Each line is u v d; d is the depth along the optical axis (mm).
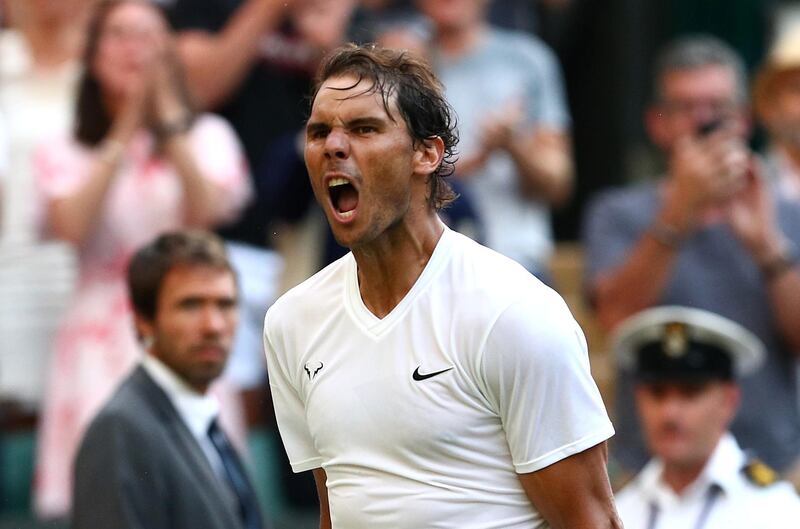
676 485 15562
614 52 30047
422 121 9555
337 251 20406
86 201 18906
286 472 20984
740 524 15094
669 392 15664
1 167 19188
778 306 18750
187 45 21094
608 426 9539
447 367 9469
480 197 21797
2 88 19562
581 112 30156
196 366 14164
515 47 22656
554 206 23031
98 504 13078
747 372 18719
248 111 21266
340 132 9398
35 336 18984
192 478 13555
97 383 18812
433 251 9742
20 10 19734
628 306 19188
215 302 14234
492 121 21609
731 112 19578
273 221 20953
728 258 18938
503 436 9602
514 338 9336
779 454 18750
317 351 9977
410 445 9562
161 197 19266
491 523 9617
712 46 20000
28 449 20109
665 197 19469
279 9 21297
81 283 18969
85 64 19203
